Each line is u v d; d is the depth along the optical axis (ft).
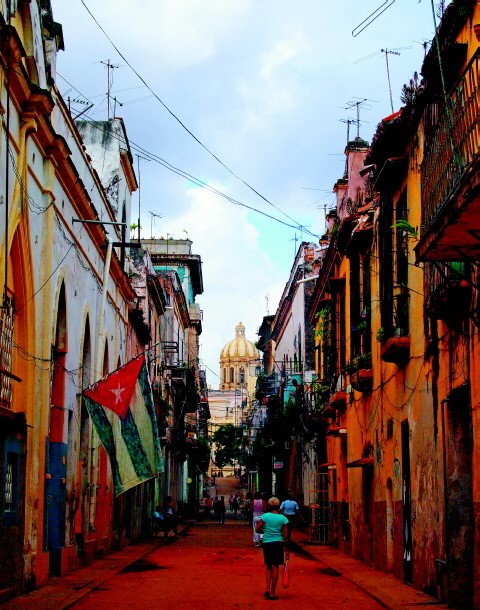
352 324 81.20
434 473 49.93
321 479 109.81
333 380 95.35
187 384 179.83
